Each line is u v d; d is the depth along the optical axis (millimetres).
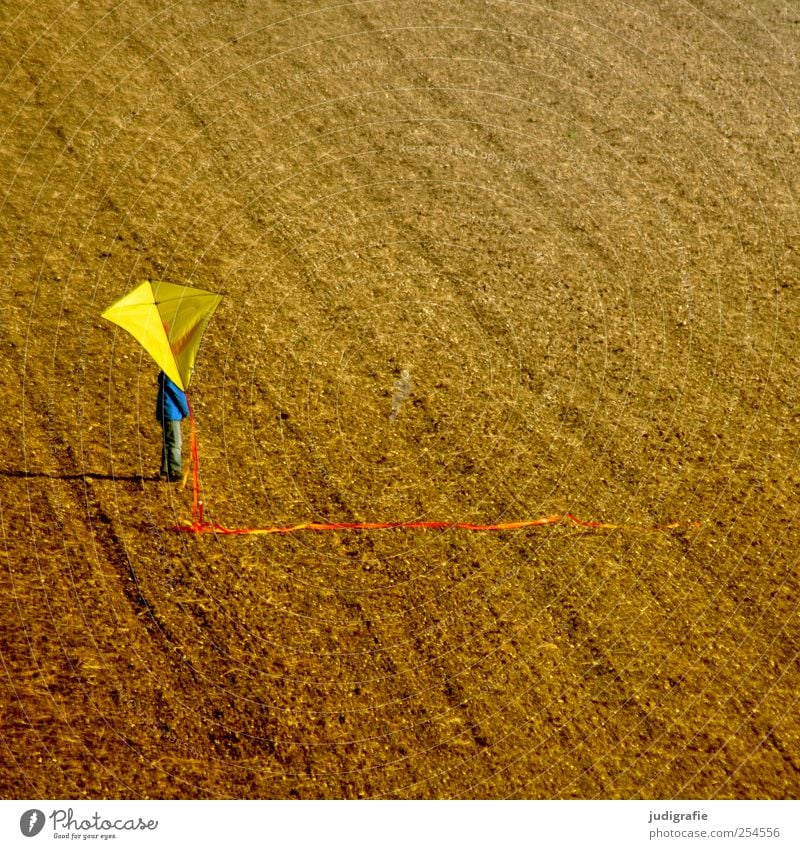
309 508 8766
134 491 8500
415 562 8266
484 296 12320
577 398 10719
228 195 13539
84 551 7688
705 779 6625
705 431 10344
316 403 10164
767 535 8969
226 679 6867
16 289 10914
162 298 7852
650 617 7949
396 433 9914
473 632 7621
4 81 14641
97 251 11906
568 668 7395
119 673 6723
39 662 6637
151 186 13344
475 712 6941
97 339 10430
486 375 10938
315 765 6383
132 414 9492
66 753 6121
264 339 11000
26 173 12969
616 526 8961
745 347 11789
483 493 9227
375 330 11461
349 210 13703
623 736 6887
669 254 13484
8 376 9594
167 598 7422
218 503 8578
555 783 6488
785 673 7527
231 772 6234
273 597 7664
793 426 10547
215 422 9641
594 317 12133
